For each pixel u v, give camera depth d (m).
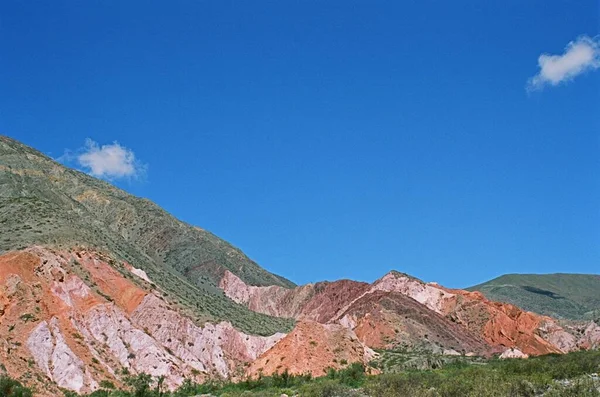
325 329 110.44
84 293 109.25
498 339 154.88
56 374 91.81
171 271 162.50
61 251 115.12
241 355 121.56
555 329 161.50
